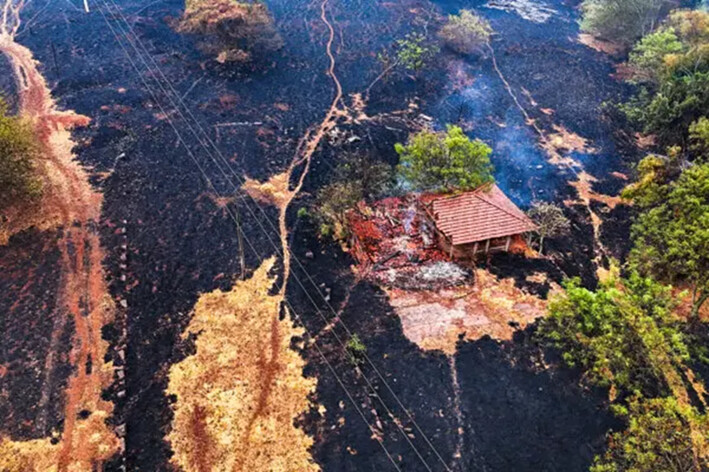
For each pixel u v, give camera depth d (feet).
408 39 195.42
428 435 86.53
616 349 85.46
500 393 92.22
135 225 117.39
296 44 187.62
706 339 99.50
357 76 175.32
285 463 82.53
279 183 132.36
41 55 167.53
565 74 184.75
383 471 82.07
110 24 185.78
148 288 105.70
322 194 125.29
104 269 107.86
